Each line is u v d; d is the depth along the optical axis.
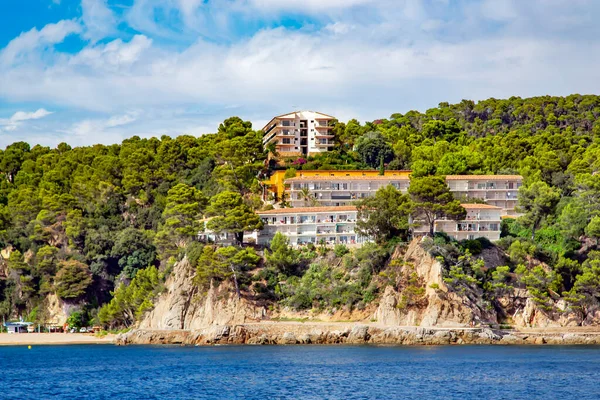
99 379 157.62
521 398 133.00
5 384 155.12
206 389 143.12
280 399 133.38
